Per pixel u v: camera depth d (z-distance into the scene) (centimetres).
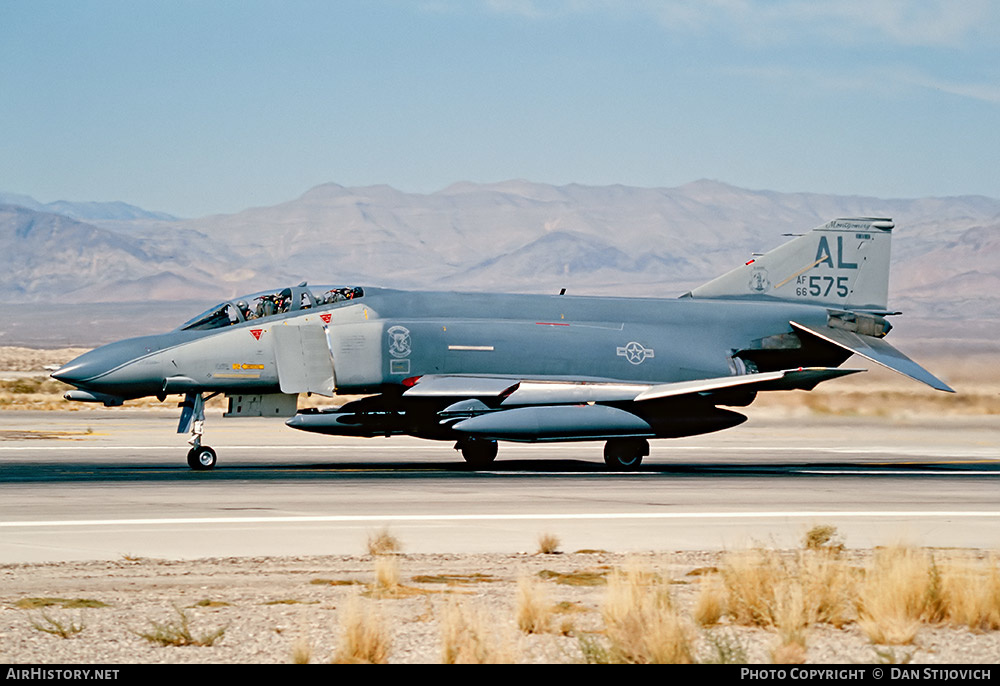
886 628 2662
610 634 2562
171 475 6569
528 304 8100
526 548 4053
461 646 2452
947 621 2836
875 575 3069
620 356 7906
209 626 2761
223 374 7194
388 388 7612
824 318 8550
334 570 3562
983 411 15325
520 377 7688
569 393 7488
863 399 16612
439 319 7750
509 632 2691
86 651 2536
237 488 5806
